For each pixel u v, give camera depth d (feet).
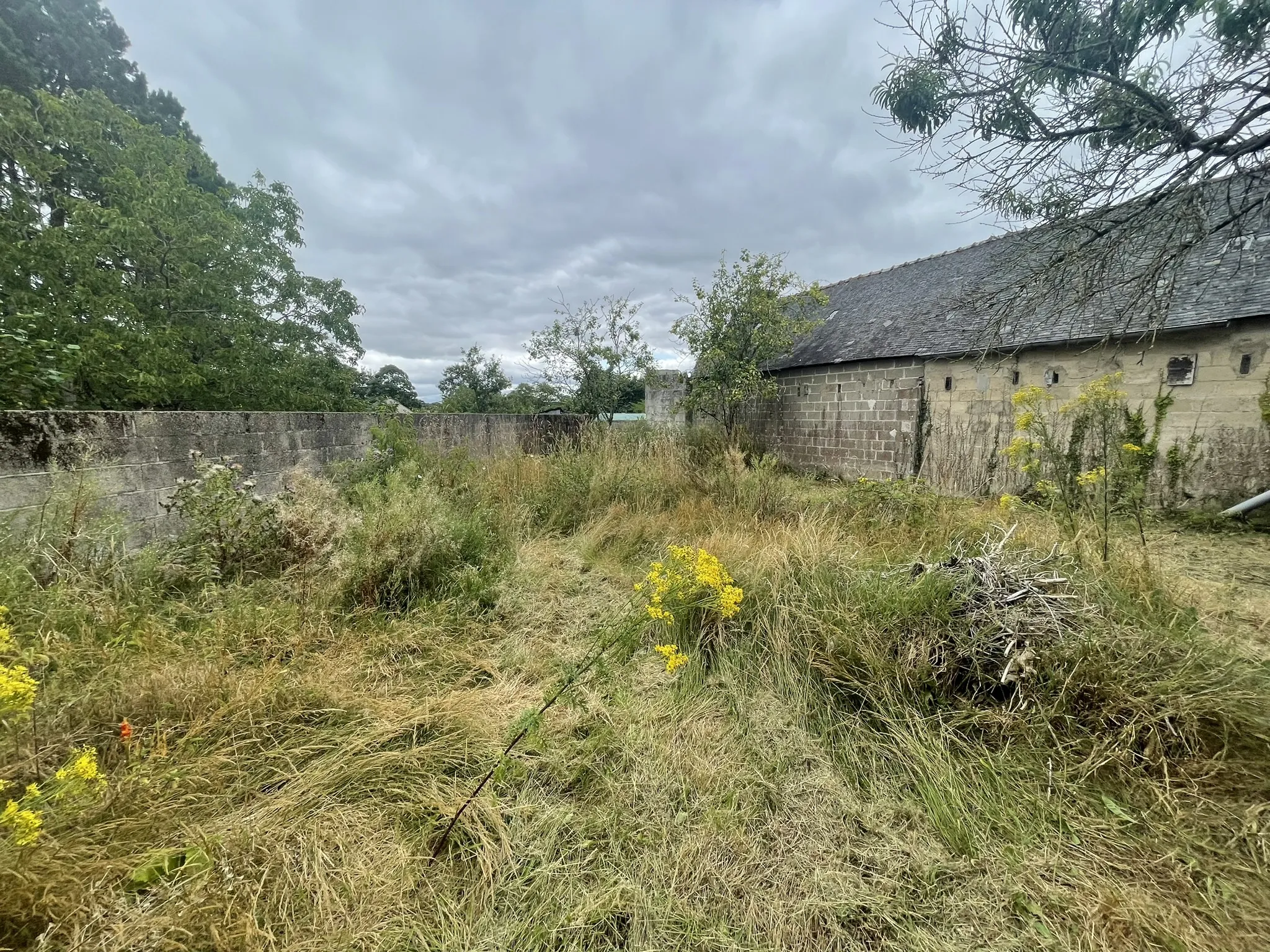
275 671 6.16
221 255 26.50
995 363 21.43
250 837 4.22
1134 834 4.64
